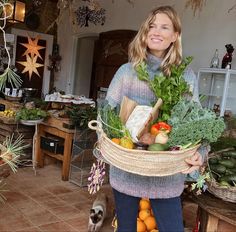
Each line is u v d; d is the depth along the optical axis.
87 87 8.23
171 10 1.68
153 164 1.40
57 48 8.18
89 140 4.09
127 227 1.75
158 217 1.71
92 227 2.78
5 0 1.48
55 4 7.89
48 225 2.86
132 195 1.68
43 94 7.98
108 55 7.02
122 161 1.42
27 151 4.46
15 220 2.88
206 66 5.31
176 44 1.71
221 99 4.77
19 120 4.23
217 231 1.95
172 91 1.63
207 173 1.86
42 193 3.57
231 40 4.97
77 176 3.94
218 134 1.51
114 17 6.85
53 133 4.27
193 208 3.58
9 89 5.00
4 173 2.43
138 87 1.73
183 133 1.46
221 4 5.11
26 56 7.43
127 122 1.62
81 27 7.58
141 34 1.70
